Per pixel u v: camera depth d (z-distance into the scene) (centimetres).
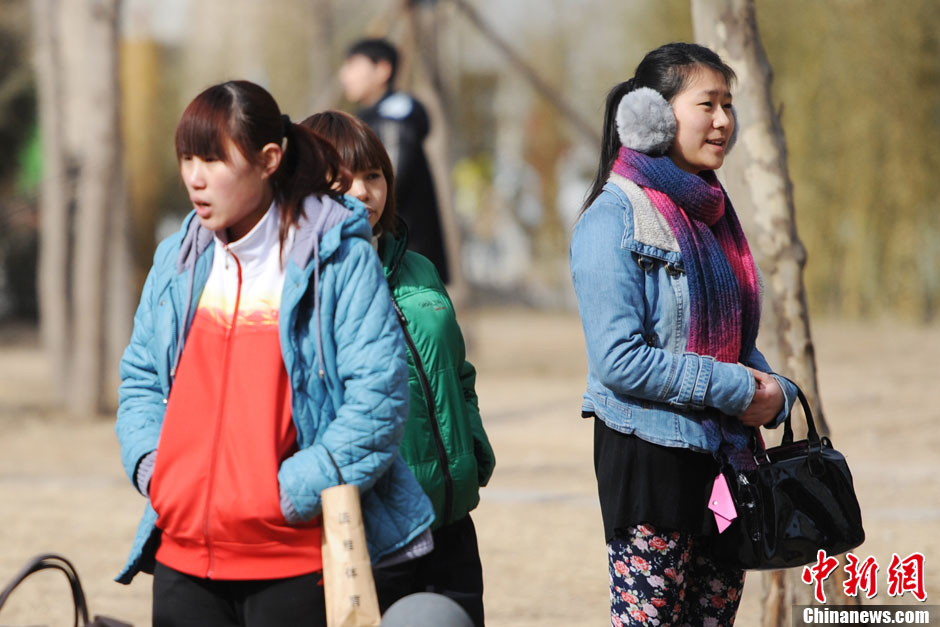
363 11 11950
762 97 1639
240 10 11094
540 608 1988
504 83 15038
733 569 1281
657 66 1248
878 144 7281
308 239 1019
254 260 1039
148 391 1097
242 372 1025
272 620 1027
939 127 7212
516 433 3969
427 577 1258
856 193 7394
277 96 11450
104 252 4550
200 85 10694
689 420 1196
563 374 5844
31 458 3612
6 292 10662
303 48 11475
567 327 9744
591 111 12406
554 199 14938
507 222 16800
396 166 2547
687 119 1234
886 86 7181
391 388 1013
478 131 15512
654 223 1207
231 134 995
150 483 1044
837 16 7219
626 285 1195
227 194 1005
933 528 2416
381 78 2612
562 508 2792
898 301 7575
